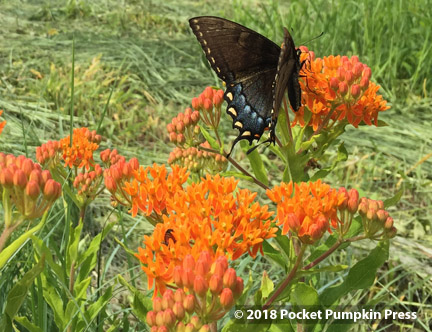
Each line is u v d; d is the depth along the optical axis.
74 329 0.32
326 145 0.34
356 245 0.50
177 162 0.37
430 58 0.82
